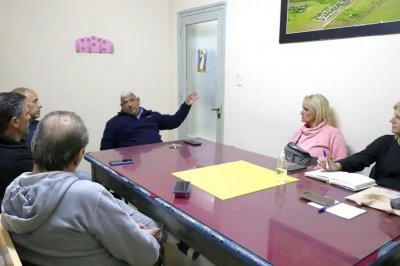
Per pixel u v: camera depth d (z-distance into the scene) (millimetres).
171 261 2035
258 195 1361
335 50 2473
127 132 2826
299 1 2637
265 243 964
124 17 3762
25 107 1604
